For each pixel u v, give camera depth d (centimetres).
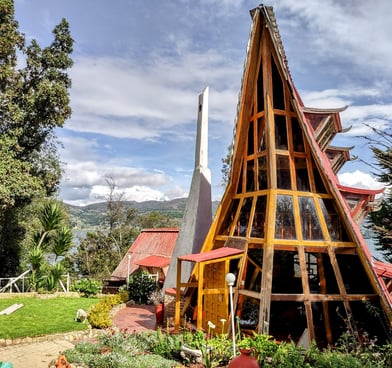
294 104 1298
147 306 1912
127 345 1055
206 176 1842
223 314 1230
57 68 2175
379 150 1058
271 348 898
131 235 4116
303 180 1330
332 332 1280
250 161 1460
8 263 2545
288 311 1459
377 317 1177
